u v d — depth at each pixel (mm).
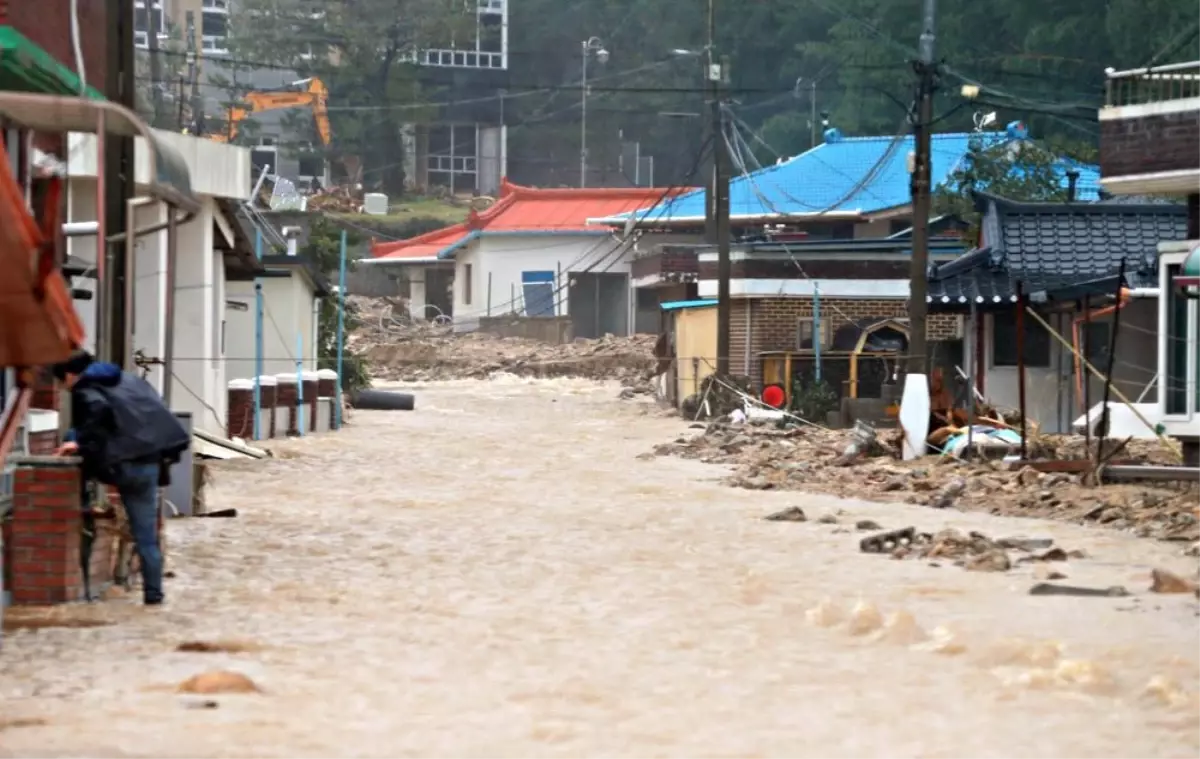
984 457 64562
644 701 23172
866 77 181000
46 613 29969
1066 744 20734
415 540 42344
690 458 73250
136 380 31359
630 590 34188
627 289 183500
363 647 27203
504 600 32625
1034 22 163750
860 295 106500
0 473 27484
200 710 22172
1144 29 149875
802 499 55250
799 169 163125
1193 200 59500
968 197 128125
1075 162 139500
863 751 20250
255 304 93562
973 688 24281
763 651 27266
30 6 38781
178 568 36156
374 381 156750
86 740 20250
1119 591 33812
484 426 95938
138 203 32375
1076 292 80188
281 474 62062
